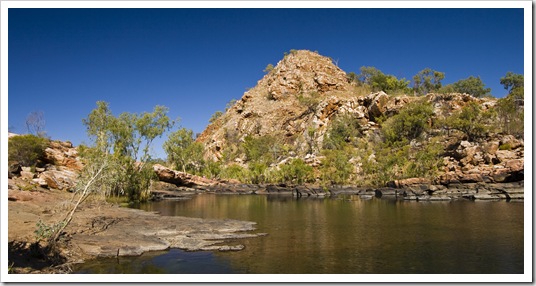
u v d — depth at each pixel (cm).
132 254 1472
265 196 5744
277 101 14312
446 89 10719
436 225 2250
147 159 4541
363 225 2314
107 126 4234
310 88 14488
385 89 14050
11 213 1966
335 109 11625
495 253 1482
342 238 1861
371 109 10344
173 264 1339
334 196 5453
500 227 2122
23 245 1284
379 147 8212
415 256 1454
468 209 3128
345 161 6931
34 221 1781
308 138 10969
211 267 1302
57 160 4825
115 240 1630
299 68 15300
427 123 8612
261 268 1290
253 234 1961
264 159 10044
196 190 6838
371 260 1397
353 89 14550
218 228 2131
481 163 5603
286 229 2167
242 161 11388
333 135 10062
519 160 4372
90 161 3067
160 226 2100
